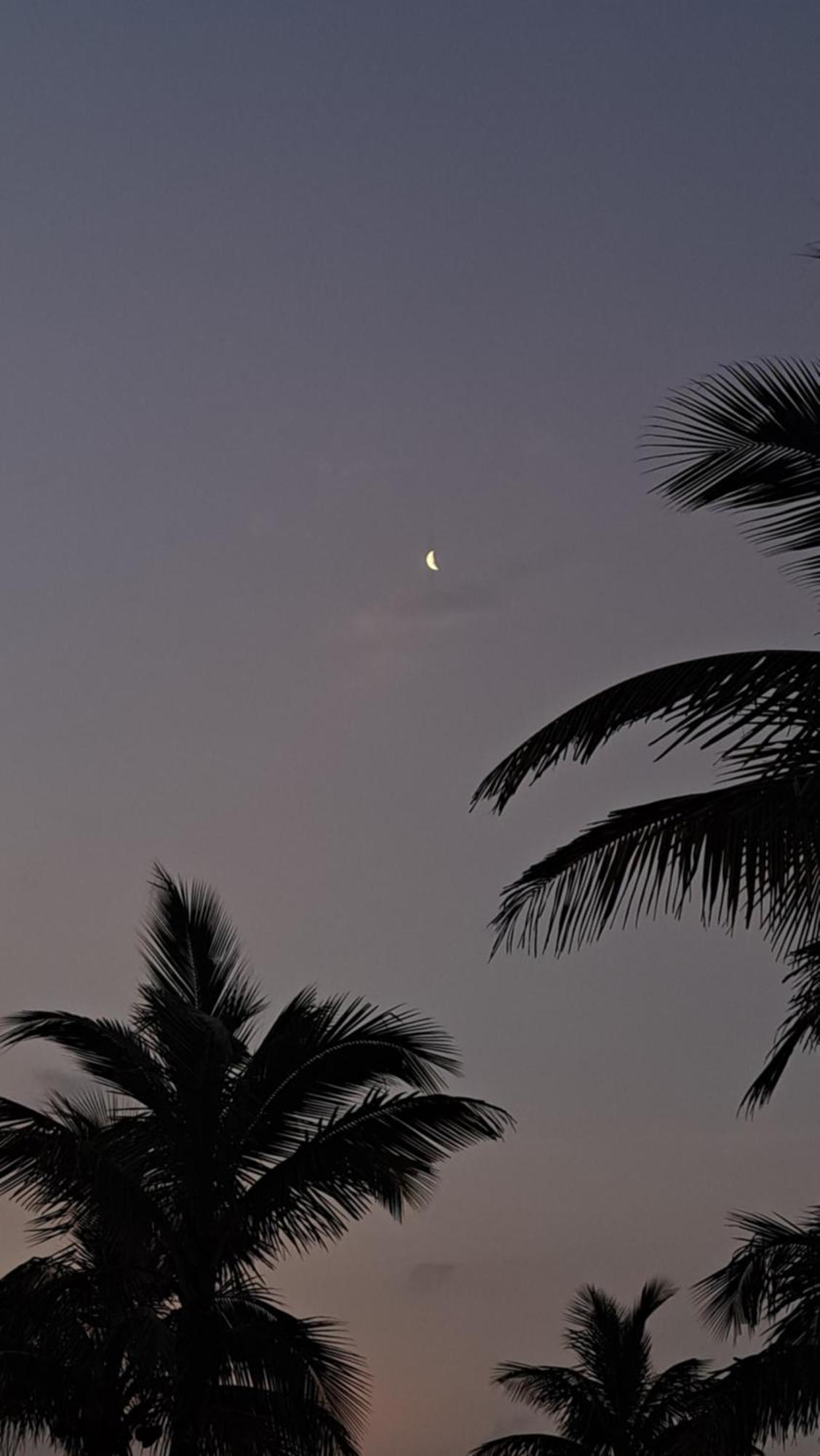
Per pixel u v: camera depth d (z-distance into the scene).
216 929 18.55
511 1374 32.03
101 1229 16.12
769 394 8.82
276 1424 16.94
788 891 8.56
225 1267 16.52
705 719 8.91
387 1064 16.55
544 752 9.55
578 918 9.31
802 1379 12.09
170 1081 16.67
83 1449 16.81
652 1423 30.73
